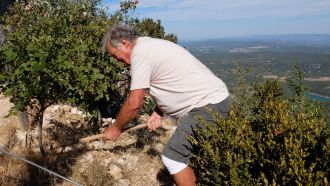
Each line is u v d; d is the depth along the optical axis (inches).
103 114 323.0
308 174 112.0
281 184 119.0
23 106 209.9
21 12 321.7
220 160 127.0
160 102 140.7
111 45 139.1
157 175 220.1
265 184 116.6
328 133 137.4
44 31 259.9
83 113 281.1
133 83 133.3
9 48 213.5
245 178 123.1
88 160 222.5
